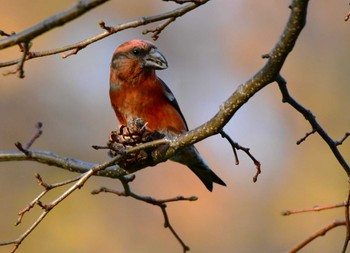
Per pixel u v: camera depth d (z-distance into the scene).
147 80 8.66
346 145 14.77
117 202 14.20
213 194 14.59
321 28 16.08
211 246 14.24
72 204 13.78
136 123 6.72
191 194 14.51
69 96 15.46
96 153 15.23
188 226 14.29
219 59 16.22
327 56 15.87
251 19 16.39
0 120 14.88
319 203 14.42
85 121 15.40
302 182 14.79
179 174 14.59
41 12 15.05
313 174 14.78
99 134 15.37
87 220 13.77
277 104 15.60
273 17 16.30
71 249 13.42
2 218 13.49
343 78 15.67
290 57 15.88
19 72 5.55
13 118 14.98
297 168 14.95
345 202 6.48
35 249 13.27
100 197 14.07
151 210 14.33
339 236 13.85
